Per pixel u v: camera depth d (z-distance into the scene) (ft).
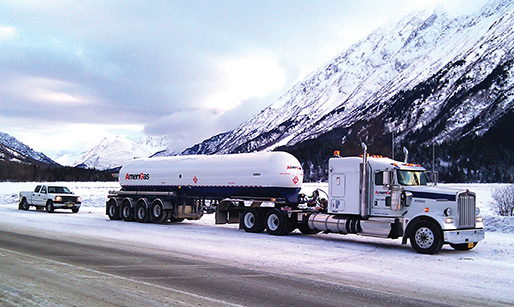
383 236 47.47
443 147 387.75
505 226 62.18
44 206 95.91
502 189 99.25
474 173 327.88
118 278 28.81
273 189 60.13
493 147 382.83
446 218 42.88
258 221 60.29
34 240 47.26
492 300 25.31
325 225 53.06
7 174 434.71
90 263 34.22
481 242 51.37
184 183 70.59
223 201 64.75
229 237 53.52
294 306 23.06
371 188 49.93
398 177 47.57
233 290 26.21
